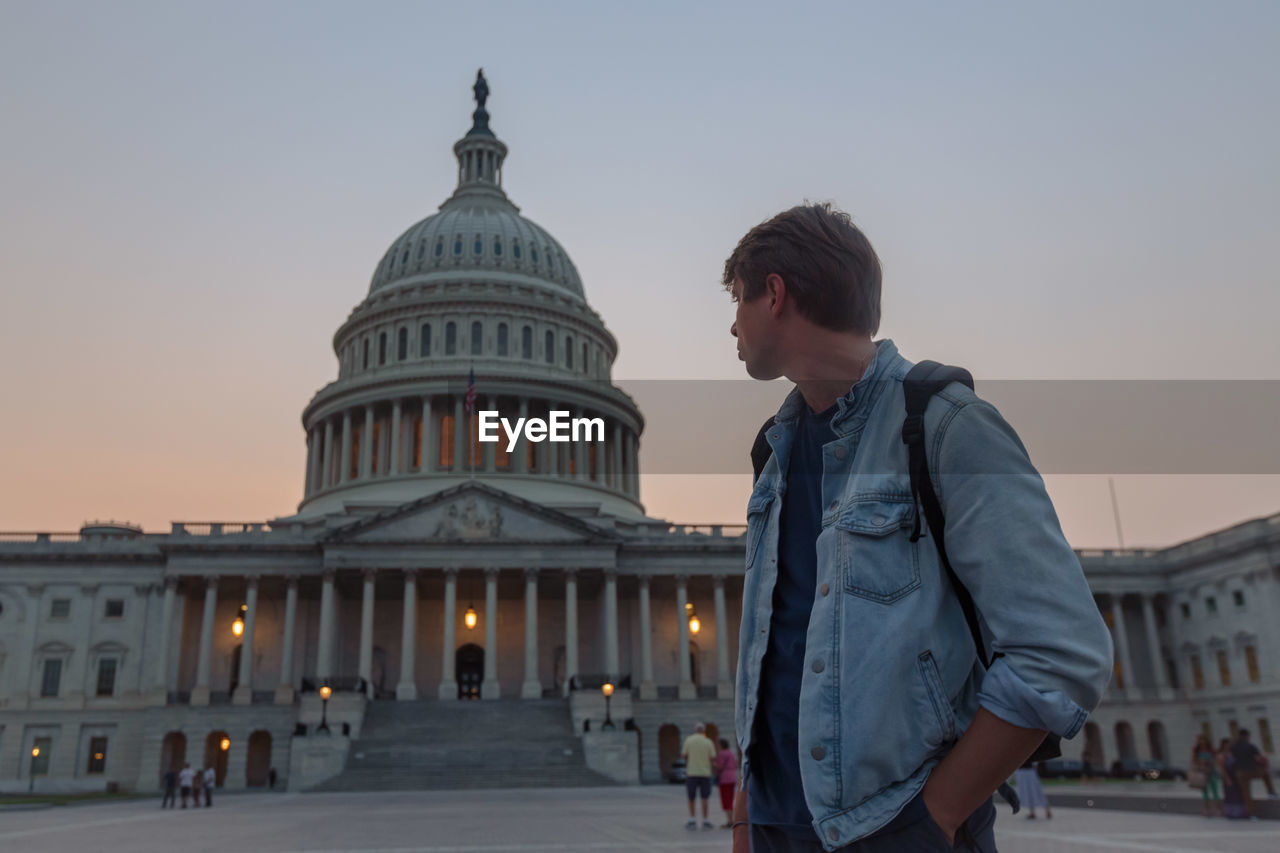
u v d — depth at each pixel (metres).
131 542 88.25
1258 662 83.00
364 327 113.56
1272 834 22.12
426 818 31.94
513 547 82.88
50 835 26.53
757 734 3.17
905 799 2.62
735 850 3.34
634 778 64.81
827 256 3.06
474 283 113.88
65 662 85.75
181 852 20.75
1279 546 81.38
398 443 101.50
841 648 2.78
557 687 87.06
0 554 87.31
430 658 88.19
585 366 114.81
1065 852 17.88
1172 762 89.00
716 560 88.06
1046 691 2.48
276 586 87.69
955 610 2.84
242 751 78.81
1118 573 94.19
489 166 135.12
